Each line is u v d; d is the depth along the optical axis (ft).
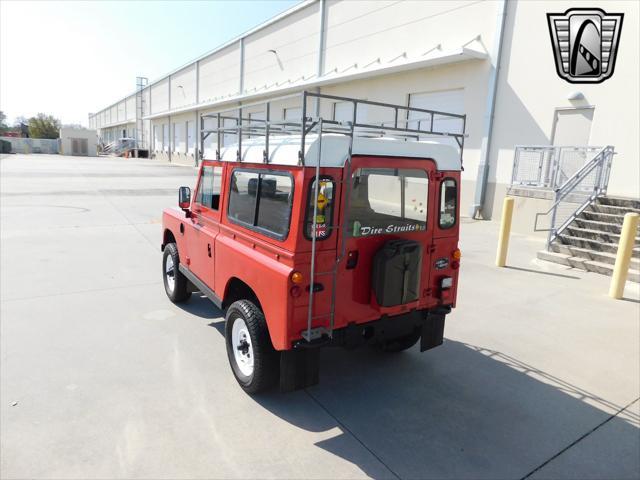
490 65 46.26
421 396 13.41
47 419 11.64
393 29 58.75
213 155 15.87
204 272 16.21
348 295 11.85
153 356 15.37
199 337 16.97
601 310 21.30
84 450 10.49
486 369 15.24
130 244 32.73
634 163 36.60
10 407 12.13
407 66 53.01
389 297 11.92
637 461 10.73
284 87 80.84
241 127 13.57
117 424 11.53
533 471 10.28
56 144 219.82
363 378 14.42
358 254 11.80
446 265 13.84
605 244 28.96
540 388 14.06
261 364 12.21
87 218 42.75
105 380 13.70
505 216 28.55
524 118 43.93
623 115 36.96
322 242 11.08
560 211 37.09
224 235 14.65
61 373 14.05
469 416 12.42
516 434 11.67
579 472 10.30
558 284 25.41
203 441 10.97
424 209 12.94
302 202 10.67
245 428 11.56
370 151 11.60
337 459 10.48
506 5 44.32
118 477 9.66
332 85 71.00
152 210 48.80
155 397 12.85
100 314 19.07
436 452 10.85
